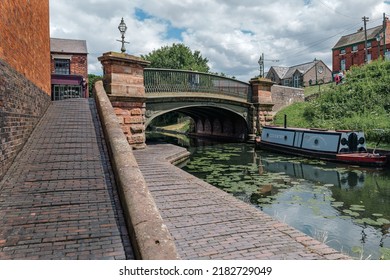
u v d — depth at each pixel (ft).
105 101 34.86
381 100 68.33
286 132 60.29
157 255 9.77
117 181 17.29
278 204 27.14
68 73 85.20
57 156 23.06
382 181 36.50
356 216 24.12
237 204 21.06
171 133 133.90
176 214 18.70
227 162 50.08
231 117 87.35
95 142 27.14
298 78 180.86
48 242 11.89
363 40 147.02
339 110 72.90
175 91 57.77
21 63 24.22
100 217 14.21
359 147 49.29
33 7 30.63
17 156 22.44
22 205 15.16
